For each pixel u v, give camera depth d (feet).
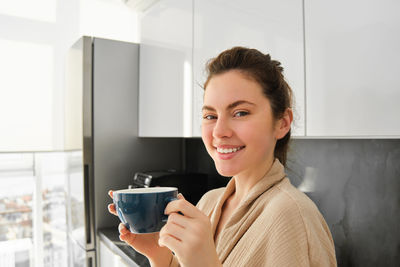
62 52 7.63
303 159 4.74
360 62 2.69
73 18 7.79
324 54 3.02
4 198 7.63
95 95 6.86
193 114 5.23
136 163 7.30
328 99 2.99
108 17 8.23
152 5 7.23
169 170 7.35
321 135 3.08
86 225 6.54
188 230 1.61
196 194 6.68
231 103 2.03
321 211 4.47
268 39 3.69
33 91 7.25
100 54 6.94
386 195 3.69
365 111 2.67
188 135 5.40
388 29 2.47
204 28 4.95
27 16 7.26
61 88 7.59
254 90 2.05
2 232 7.62
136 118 7.32
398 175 3.57
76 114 6.89
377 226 3.77
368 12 2.62
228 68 2.08
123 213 1.78
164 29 6.26
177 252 1.61
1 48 6.95
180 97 5.67
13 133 7.02
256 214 2.04
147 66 6.95
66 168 7.64
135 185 6.63
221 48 4.54
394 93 2.43
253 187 2.19
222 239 2.17
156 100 6.53
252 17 3.94
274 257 1.75
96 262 6.55
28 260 7.86
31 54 7.26
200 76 5.00
